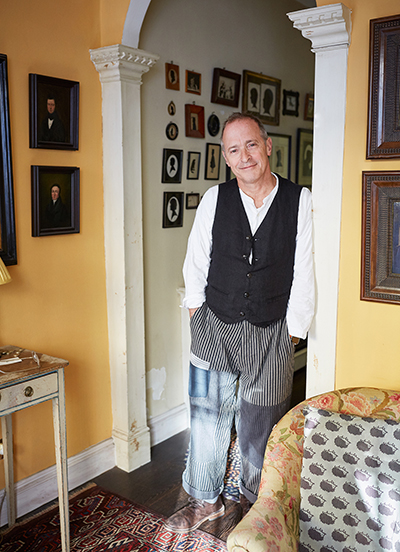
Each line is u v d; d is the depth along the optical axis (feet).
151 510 8.54
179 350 11.51
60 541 7.75
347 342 6.86
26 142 8.11
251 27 13.03
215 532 7.97
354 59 6.37
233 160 7.11
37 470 8.75
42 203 8.35
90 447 9.68
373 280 6.47
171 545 7.65
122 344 9.66
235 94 12.52
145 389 10.32
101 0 9.04
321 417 5.41
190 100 11.15
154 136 10.28
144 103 9.96
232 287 7.56
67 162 8.79
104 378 9.89
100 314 9.70
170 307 11.17
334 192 6.66
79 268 9.20
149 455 10.29
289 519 5.11
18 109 7.94
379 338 6.61
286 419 5.82
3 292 8.02
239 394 8.07
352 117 6.47
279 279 7.45
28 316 8.43
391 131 6.13
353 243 6.64
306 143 16.29
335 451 5.16
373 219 6.36
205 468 8.42
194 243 7.97
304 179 16.49
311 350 7.18
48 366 6.91
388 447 5.04
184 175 11.19
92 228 9.37
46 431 8.84
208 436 8.36
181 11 10.65
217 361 7.86
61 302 8.95
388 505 4.83
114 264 9.53
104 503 8.75
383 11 6.14
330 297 6.88
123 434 9.88
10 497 8.11
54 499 8.95
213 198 7.74
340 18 6.09
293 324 7.17
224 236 7.57
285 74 14.82
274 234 7.30
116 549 7.57
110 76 8.95
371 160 6.37
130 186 9.32
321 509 5.04
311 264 7.23
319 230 6.85
